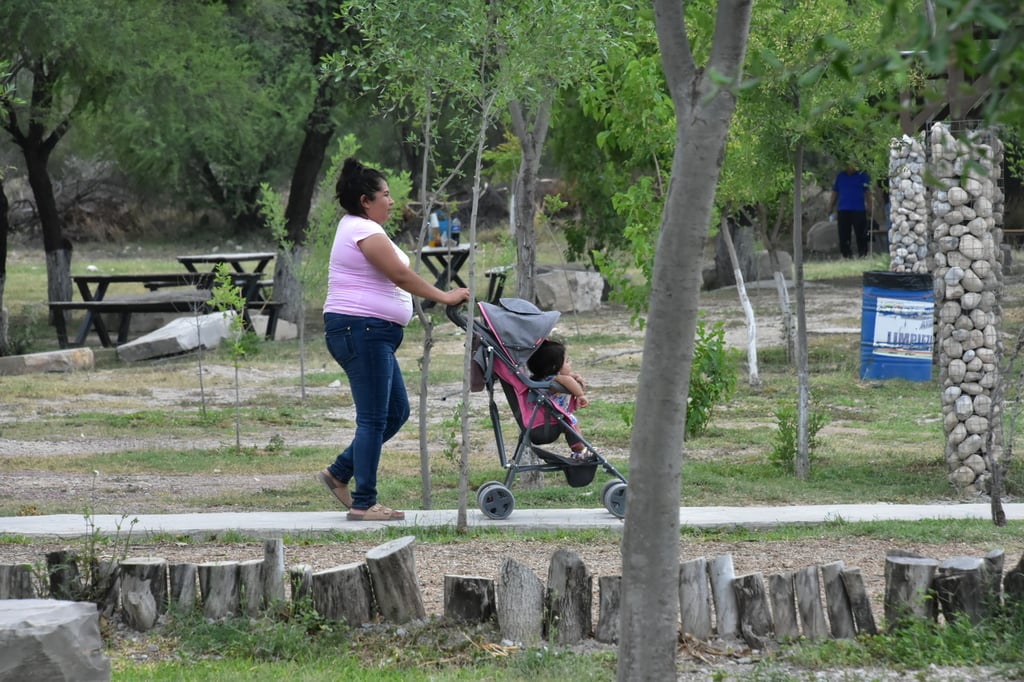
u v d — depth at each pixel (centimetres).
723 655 966
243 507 1650
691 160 712
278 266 4397
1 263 3956
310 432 2461
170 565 1067
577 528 1428
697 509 1548
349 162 1352
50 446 2252
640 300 1891
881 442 2175
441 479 1859
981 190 1755
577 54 1462
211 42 3950
